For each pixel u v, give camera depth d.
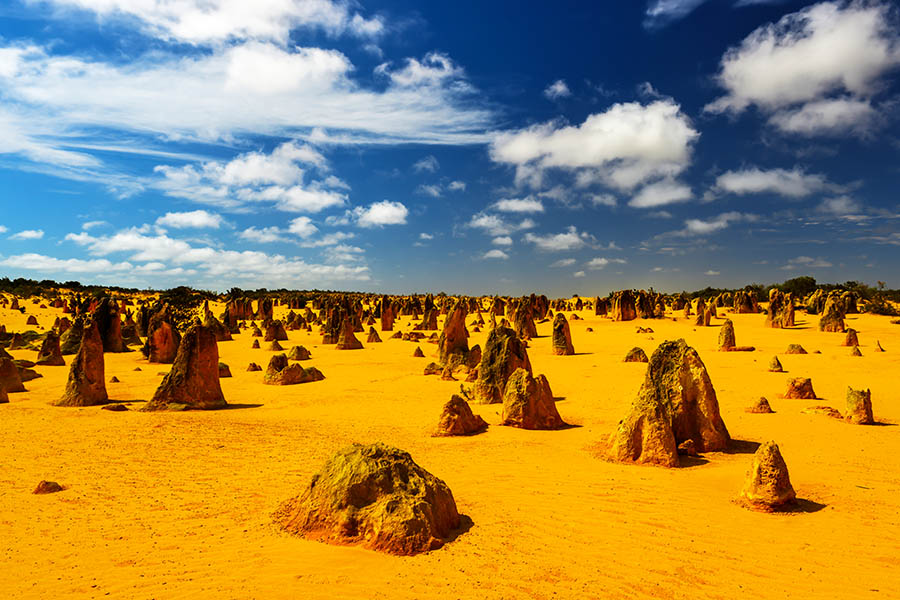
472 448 17.83
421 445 18.34
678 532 11.15
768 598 8.73
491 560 9.77
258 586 8.79
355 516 10.52
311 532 10.72
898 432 19.30
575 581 9.12
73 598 8.46
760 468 12.59
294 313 80.56
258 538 10.63
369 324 77.62
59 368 39.25
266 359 46.03
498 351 26.22
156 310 63.59
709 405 17.45
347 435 19.92
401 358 45.53
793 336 55.44
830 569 9.68
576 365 38.16
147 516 11.99
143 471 15.52
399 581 8.97
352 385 31.92
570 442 18.56
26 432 20.16
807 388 25.59
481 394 25.95
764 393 27.05
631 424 16.38
